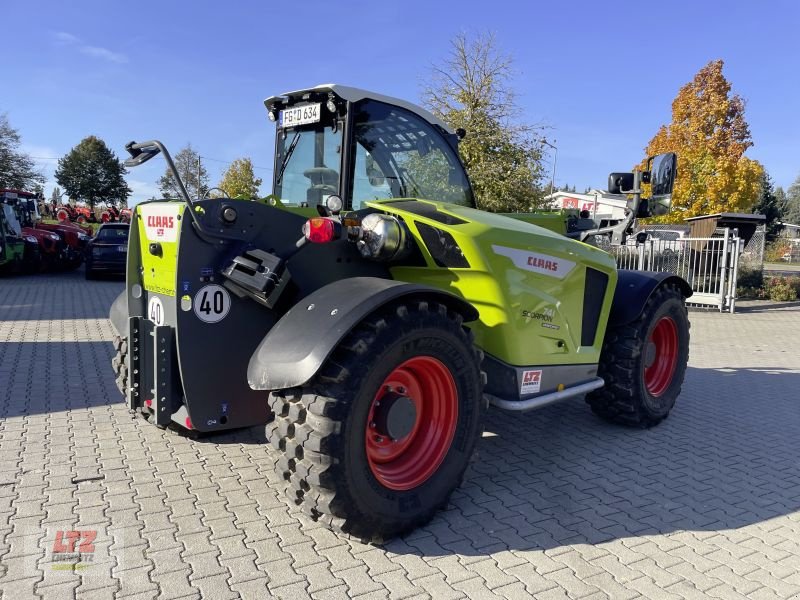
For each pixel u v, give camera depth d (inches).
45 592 101.2
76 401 209.6
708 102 823.1
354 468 110.6
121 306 165.5
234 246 128.8
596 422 205.3
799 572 115.1
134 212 143.9
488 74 619.8
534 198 635.5
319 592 103.3
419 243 141.4
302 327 112.7
